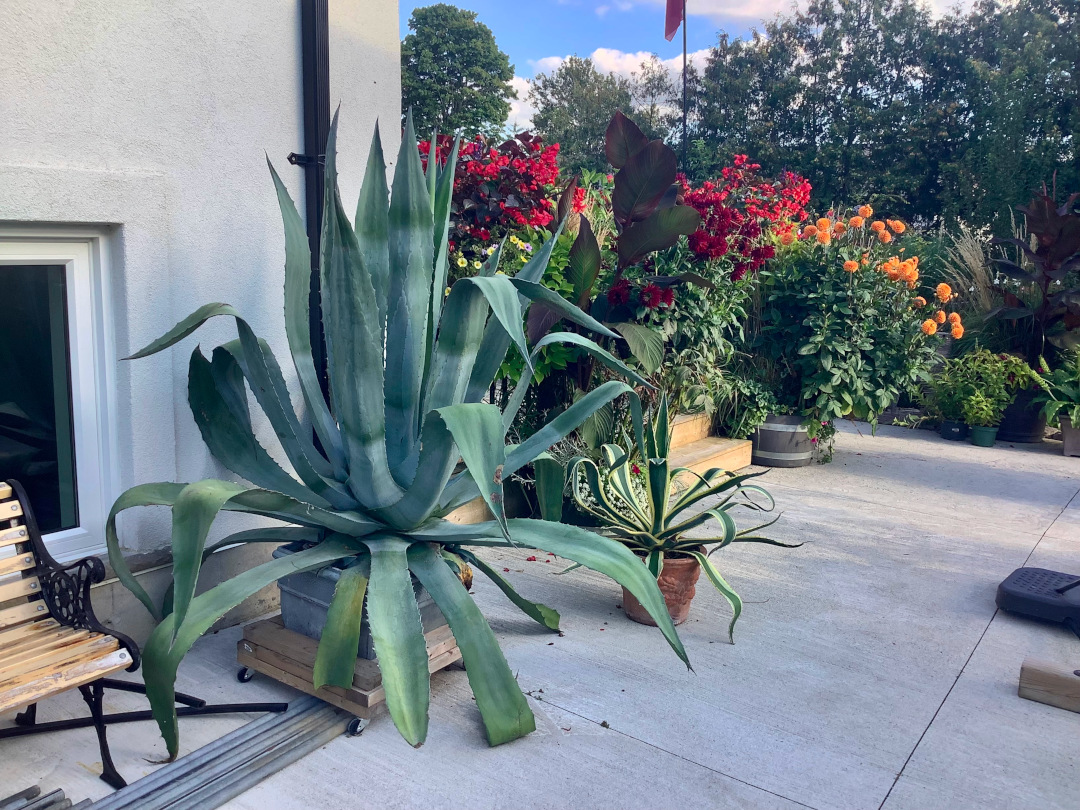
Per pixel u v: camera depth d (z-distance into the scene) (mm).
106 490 2996
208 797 2174
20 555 2383
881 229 6926
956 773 2434
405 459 2830
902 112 26156
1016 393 7891
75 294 2852
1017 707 2852
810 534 4875
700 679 2982
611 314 4910
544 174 4559
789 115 31641
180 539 2137
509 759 2436
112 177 2742
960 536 4895
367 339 2479
